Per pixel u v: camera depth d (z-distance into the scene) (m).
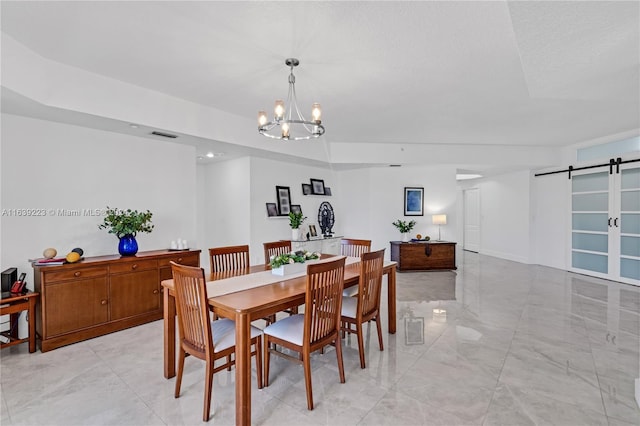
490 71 2.96
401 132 5.29
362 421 1.93
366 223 7.07
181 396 2.19
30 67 2.59
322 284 2.17
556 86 2.69
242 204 5.55
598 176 5.84
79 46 2.54
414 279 5.70
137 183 3.92
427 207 7.09
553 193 6.74
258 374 2.29
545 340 3.06
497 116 4.40
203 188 6.34
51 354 2.78
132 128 3.52
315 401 2.13
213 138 4.08
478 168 6.98
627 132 5.25
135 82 3.24
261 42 2.46
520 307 4.09
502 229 8.00
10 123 3.03
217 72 3.00
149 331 3.30
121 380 2.37
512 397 2.15
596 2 1.56
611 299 4.45
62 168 3.35
